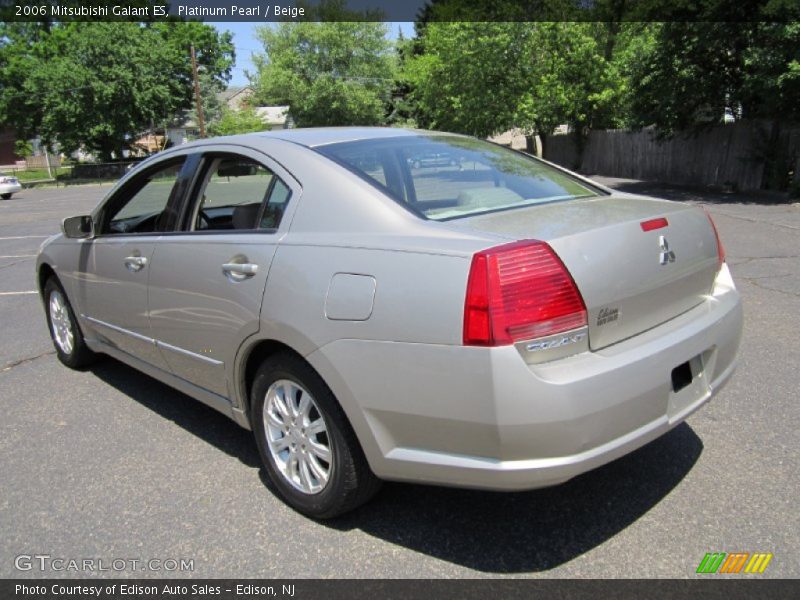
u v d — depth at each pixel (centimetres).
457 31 2823
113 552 281
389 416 252
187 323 345
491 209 293
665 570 255
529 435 229
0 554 282
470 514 299
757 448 342
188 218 361
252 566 268
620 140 2497
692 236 298
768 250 879
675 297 286
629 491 311
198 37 5328
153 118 4547
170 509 312
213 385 342
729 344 299
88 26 4422
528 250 237
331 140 336
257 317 294
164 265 357
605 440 240
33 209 2316
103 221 438
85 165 4628
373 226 273
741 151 1762
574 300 240
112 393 463
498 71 2775
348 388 260
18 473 351
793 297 630
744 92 1571
